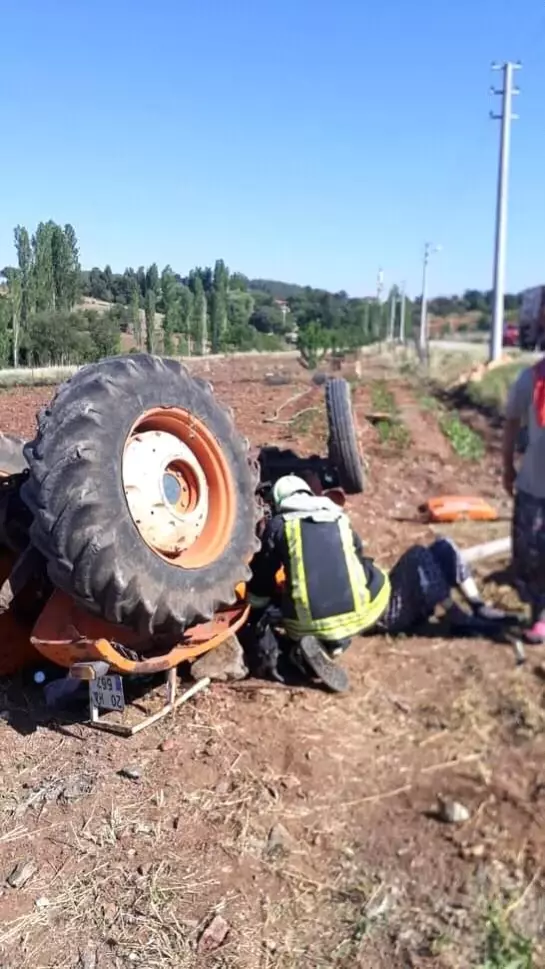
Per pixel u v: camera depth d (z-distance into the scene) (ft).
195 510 16.07
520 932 10.61
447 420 62.39
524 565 19.15
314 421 55.42
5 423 41.78
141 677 17.07
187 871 11.93
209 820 12.97
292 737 15.16
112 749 14.96
